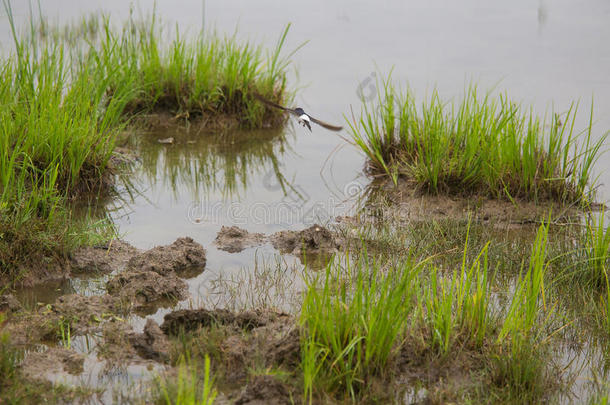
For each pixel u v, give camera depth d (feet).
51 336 24.47
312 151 45.65
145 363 22.97
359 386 21.66
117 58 47.70
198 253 30.73
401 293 22.44
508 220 35.65
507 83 52.85
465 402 21.45
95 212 35.65
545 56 59.62
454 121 40.55
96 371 22.47
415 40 64.39
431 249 32.14
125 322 25.20
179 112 48.65
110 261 30.17
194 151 44.80
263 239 33.22
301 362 21.97
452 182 38.55
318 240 32.37
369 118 42.45
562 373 23.35
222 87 49.37
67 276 28.84
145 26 63.62
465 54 60.13
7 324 24.70
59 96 38.81
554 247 32.19
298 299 27.20
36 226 29.30
